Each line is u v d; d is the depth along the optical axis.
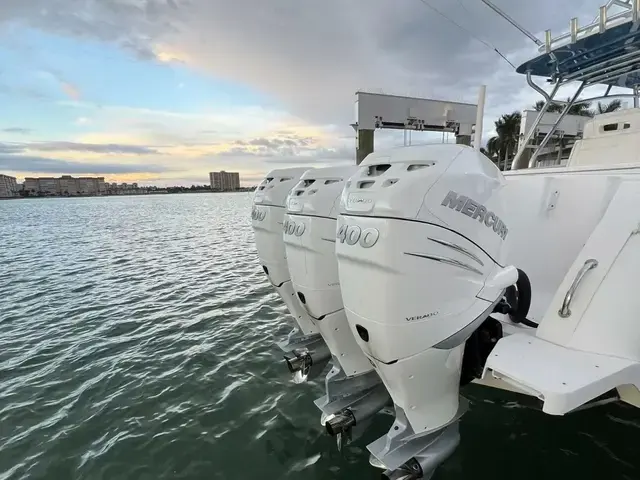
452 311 1.40
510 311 1.84
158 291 6.37
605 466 1.96
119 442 2.45
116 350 3.95
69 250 11.62
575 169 2.49
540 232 2.28
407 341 1.37
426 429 1.56
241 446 2.35
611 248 1.44
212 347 3.91
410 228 1.30
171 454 2.32
